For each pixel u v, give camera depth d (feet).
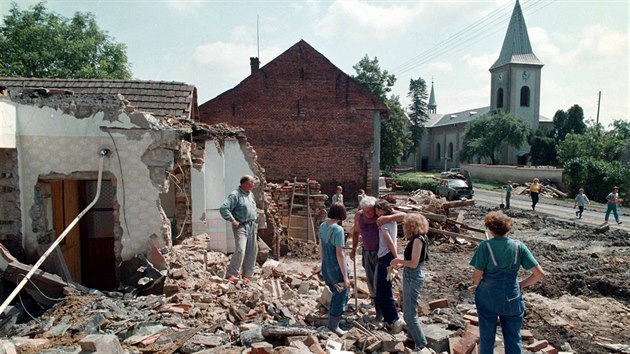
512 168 135.64
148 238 22.25
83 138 21.72
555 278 31.78
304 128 81.71
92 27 92.48
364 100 82.28
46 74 85.15
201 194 30.17
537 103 201.77
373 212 19.76
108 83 37.88
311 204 45.11
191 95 37.55
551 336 21.89
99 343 13.35
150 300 19.42
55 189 23.88
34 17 87.10
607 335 22.65
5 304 15.60
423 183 112.57
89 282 27.35
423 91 212.84
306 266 32.96
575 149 145.28
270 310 19.84
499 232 14.07
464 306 25.20
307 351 14.20
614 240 49.03
